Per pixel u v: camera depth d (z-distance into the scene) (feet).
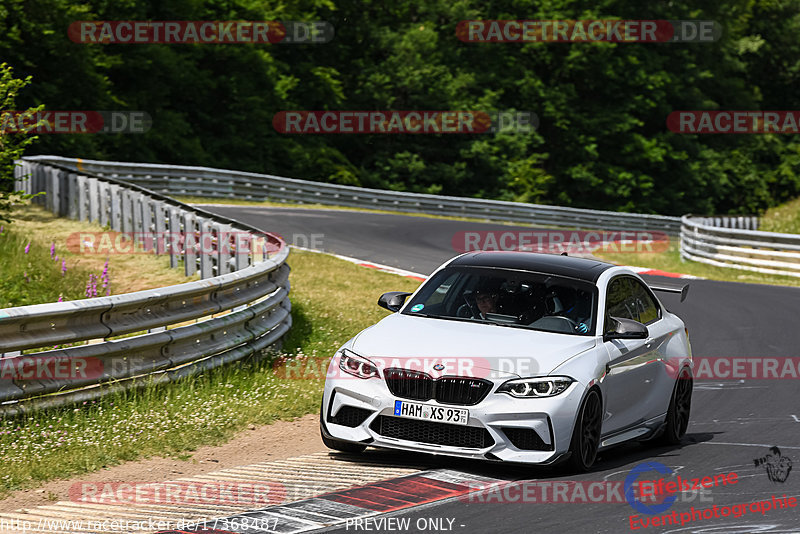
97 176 232.73
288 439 89.81
